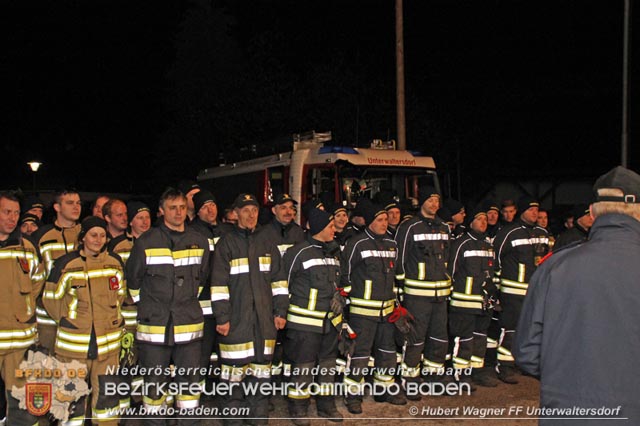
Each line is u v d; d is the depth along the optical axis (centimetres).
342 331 602
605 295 268
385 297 643
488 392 715
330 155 1220
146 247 522
